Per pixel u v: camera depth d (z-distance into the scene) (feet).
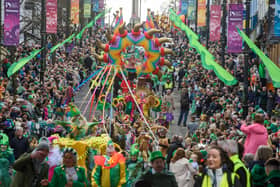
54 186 57.11
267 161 55.21
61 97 152.66
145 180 52.13
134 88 134.21
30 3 239.30
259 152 57.41
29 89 137.80
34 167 56.54
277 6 119.24
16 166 56.34
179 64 236.22
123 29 136.56
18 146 85.71
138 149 77.30
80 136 74.23
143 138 84.38
